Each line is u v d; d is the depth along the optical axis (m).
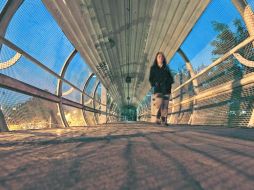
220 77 9.78
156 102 10.28
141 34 13.77
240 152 2.96
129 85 37.34
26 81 8.28
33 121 8.93
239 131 6.07
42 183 1.81
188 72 14.22
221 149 3.19
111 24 11.77
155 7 10.41
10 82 6.75
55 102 11.94
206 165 2.30
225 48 9.17
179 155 2.79
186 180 1.84
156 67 10.05
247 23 6.96
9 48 6.79
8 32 6.84
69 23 9.38
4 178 1.95
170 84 10.19
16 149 3.40
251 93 7.22
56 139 4.64
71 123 14.77
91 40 12.62
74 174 2.04
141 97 46.50
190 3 9.12
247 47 7.42
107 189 1.66
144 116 47.97
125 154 2.88
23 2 6.58
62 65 12.24
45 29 8.84
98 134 5.85
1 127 6.66
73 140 4.46
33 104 8.98
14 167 2.31
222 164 2.34
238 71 8.18
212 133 5.66
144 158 2.64
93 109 24.03
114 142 4.09
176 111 17.91
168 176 1.94
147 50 17.03
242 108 7.84
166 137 4.88
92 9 9.66
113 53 17.03
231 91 8.73
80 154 2.94
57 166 2.33
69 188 1.69
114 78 27.98
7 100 6.88
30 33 8.02
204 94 11.63
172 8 10.04
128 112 81.69
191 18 9.98
